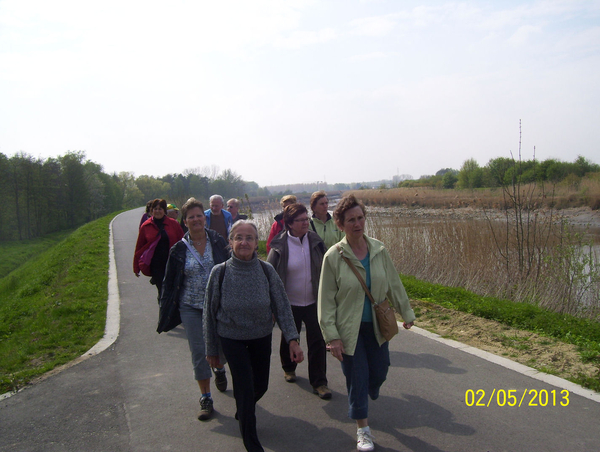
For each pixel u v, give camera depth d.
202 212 4.54
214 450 3.51
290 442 3.56
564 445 3.28
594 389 4.12
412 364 5.04
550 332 5.98
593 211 19.56
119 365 5.44
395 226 12.23
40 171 56.12
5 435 3.86
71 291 9.62
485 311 6.91
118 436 3.78
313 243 4.64
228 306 3.47
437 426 3.66
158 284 6.30
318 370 4.46
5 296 14.70
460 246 10.39
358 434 3.38
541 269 8.48
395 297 3.71
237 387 3.38
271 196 18.23
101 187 78.56
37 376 5.19
